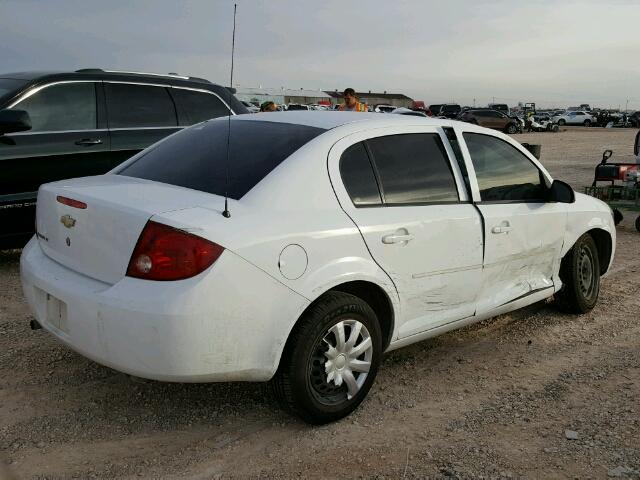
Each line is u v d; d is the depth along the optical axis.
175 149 3.83
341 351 3.24
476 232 3.91
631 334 4.75
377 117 3.84
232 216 2.91
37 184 5.96
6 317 4.71
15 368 3.84
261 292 2.88
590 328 4.86
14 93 5.88
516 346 4.48
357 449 3.06
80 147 6.18
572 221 4.79
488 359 4.24
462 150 4.05
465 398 3.65
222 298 2.77
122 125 6.51
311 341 3.08
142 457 2.96
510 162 4.41
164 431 3.20
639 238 8.51
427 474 2.86
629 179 9.48
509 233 4.16
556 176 15.17
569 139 34.78
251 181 3.18
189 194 3.11
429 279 3.67
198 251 2.73
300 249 3.01
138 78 6.75
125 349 2.77
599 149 25.64
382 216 3.42
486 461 2.96
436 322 3.79
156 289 2.73
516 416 3.43
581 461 2.97
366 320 3.32
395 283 3.46
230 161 3.40
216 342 2.79
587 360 4.24
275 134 3.58
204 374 2.81
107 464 2.89
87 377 3.76
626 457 3.01
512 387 3.81
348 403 3.31
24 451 2.96
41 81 6.07
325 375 3.21
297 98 70.06
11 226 5.90
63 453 2.96
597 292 5.28
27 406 3.39
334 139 3.44
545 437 3.20
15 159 5.79
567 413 3.46
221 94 7.42
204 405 3.47
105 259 2.94
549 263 4.67
